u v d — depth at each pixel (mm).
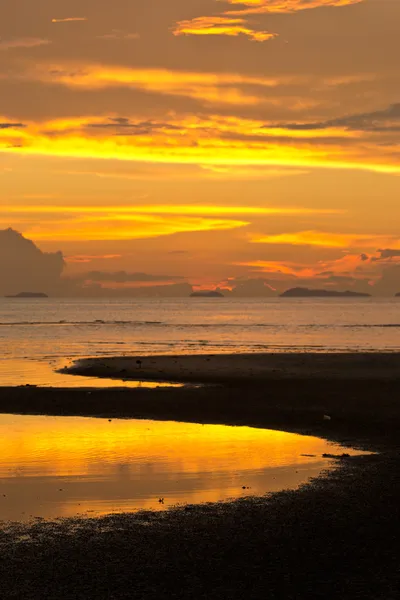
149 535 16609
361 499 19359
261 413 34219
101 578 14211
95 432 29375
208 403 37344
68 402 37594
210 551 15648
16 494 19891
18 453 25078
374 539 16375
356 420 32188
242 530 16953
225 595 13477
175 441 27375
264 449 25859
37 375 52750
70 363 62688
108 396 39625
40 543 16047
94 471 22516
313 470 22609
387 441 27422
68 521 17547
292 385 45406
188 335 113625
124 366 58406
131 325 153375
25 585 13852
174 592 13594
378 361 62906
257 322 168625
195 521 17578
